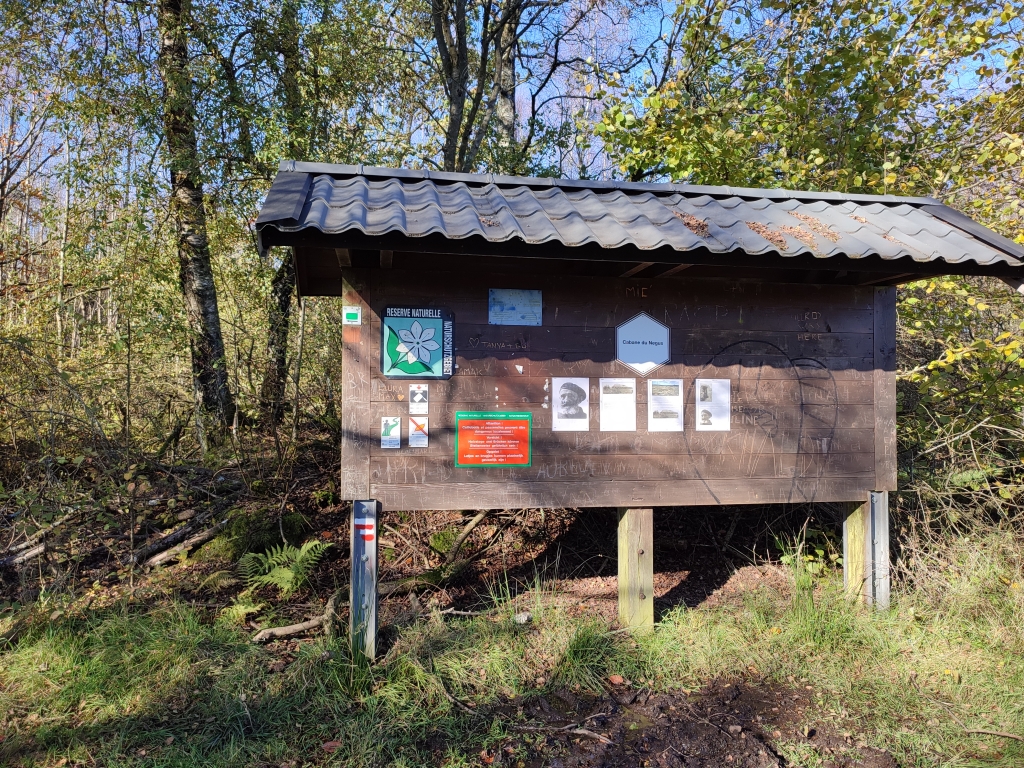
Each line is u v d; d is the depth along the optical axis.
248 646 3.79
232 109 6.95
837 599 4.25
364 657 3.52
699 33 6.55
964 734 3.13
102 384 5.64
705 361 3.96
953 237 3.75
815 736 3.12
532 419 3.74
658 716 3.26
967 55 5.80
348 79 7.95
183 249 7.12
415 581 4.80
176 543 5.30
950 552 4.62
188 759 2.84
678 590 4.87
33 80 7.28
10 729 3.04
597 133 6.35
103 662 3.52
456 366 3.67
